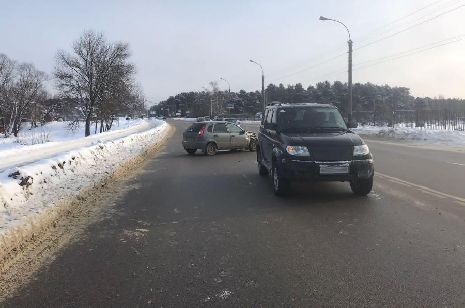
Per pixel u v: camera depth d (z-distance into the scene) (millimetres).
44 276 5234
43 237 6879
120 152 18906
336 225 7387
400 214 8078
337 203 9133
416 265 5406
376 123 53562
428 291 4629
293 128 10617
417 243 6305
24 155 15719
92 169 13156
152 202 9547
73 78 65250
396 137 33781
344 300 4441
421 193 10062
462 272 5152
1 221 6625
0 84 87250
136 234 7000
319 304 4359
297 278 5043
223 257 5816
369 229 7094
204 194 10461
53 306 4426
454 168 14734
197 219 7941
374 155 19641
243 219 7898
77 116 74688
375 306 4301
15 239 6199
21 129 91438
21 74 97062
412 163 16328
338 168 9172
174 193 10664
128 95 70438
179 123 90562
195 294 4645
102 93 65875
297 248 6164
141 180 12961
